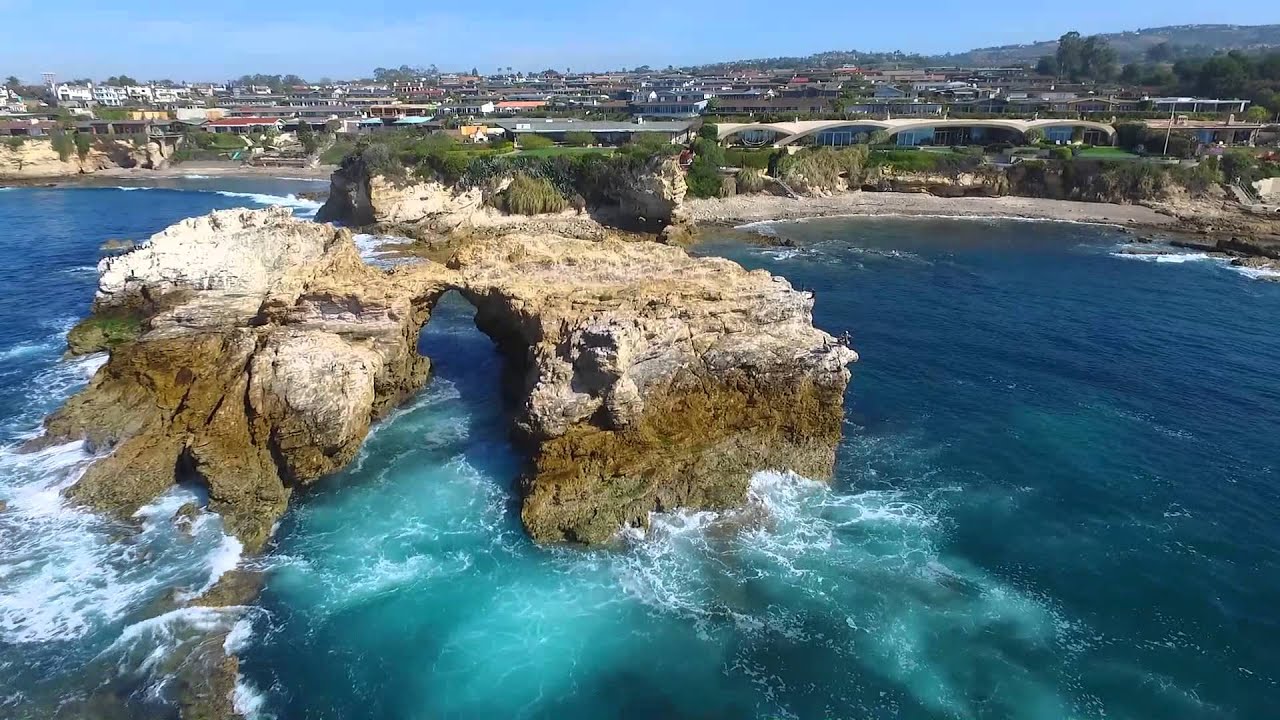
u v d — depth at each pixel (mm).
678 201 93875
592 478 31141
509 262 41531
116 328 46438
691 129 135500
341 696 23422
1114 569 29672
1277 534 31953
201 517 30266
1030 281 72062
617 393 31812
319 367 33031
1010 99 183000
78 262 70750
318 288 37594
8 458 33781
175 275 45906
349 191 91500
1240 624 26953
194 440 32031
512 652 25094
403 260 65000
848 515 32469
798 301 37062
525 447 34906
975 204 112688
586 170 97125
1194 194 111750
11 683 23141
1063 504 33844
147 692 23094
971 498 34094
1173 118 141625
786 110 175375
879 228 99062
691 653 25266
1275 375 48344
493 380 43969
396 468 34438
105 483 31328
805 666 24922
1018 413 42469
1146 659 25422
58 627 25172
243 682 23734
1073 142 135125
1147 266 79312
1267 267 78688
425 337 51125
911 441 39031
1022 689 24219
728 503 31859
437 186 90438
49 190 123875
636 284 37844
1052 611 27484
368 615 26375
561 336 34000
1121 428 40812
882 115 149125
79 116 169750
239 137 167500
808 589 28094
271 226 48188
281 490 31766
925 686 24297
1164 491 34938
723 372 35000
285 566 28438
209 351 38156
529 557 29016
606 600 27234
